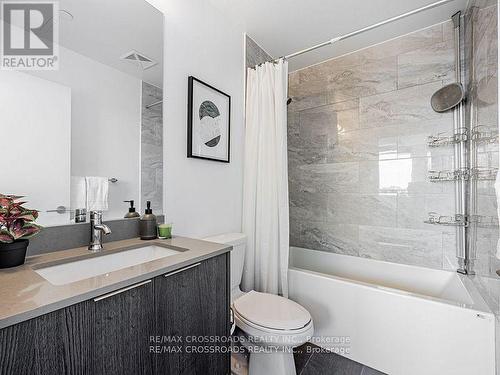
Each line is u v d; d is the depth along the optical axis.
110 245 1.09
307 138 2.58
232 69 1.90
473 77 1.65
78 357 0.61
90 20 1.08
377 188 2.19
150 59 1.31
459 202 1.80
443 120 1.90
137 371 0.75
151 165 1.32
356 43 2.17
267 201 1.90
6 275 0.71
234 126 1.92
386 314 1.48
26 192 0.88
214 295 1.06
